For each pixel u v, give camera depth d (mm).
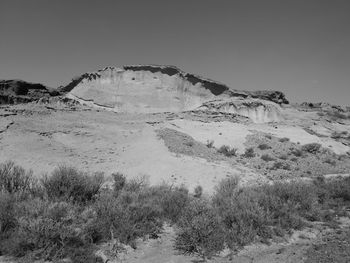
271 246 9383
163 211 11188
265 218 10320
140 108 82188
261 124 47812
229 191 13727
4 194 9750
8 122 27062
